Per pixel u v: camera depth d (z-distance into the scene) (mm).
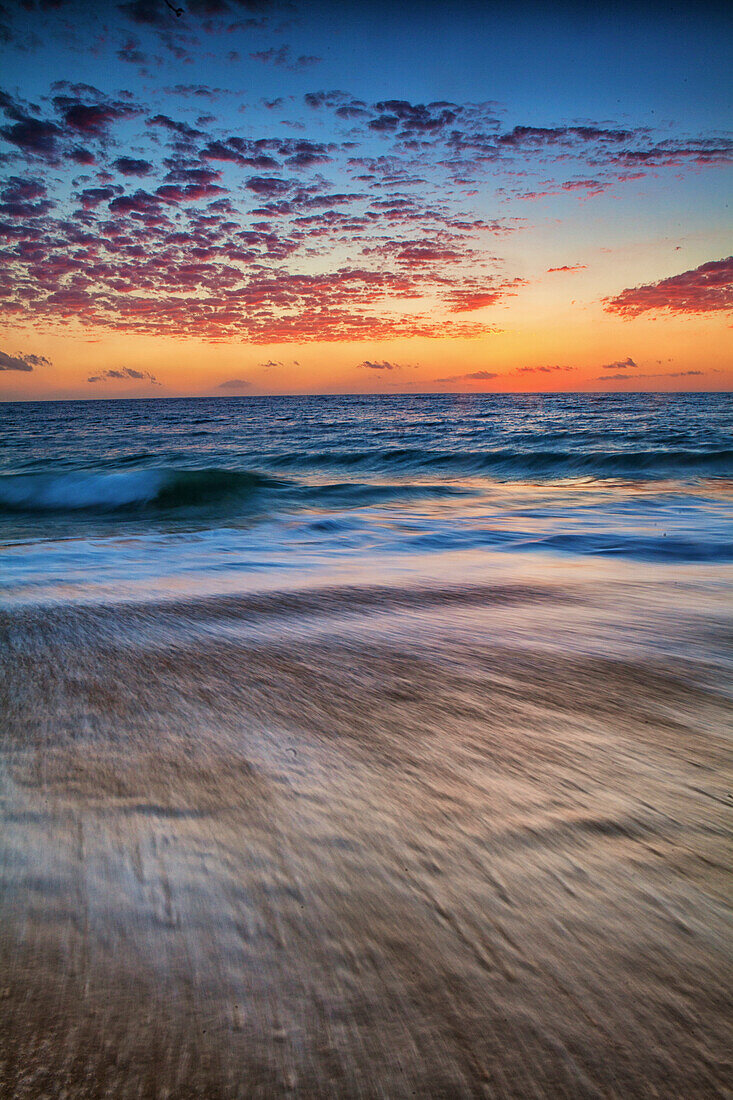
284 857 1204
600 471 17141
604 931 1024
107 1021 838
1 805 1381
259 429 45969
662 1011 877
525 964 954
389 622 3205
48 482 13219
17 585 4227
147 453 25719
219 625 3125
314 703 2062
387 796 1449
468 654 2639
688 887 1134
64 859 1180
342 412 75625
